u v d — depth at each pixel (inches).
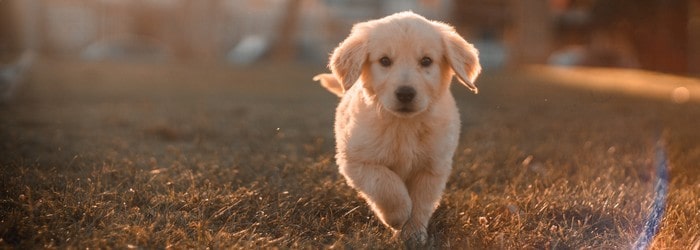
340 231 86.1
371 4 541.6
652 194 93.0
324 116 151.1
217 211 87.6
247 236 83.0
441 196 89.3
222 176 98.3
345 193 93.8
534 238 83.4
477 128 132.6
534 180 99.3
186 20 418.6
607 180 98.6
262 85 256.4
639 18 491.5
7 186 91.0
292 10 450.6
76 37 536.1
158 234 82.1
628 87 251.1
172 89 231.0
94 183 93.2
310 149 112.1
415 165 87.4
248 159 106.3
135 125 130.3
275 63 446.0
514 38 444.5
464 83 86.7
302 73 326.3
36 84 226.2
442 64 87.4
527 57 392.5
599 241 83.9
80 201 88.0
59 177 96.0
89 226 83.3
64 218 85.0
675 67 494.0
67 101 179.6
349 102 89.8
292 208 89.1
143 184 93.4
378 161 86.4
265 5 558.3
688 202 90.2
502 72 325.1
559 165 107.6
